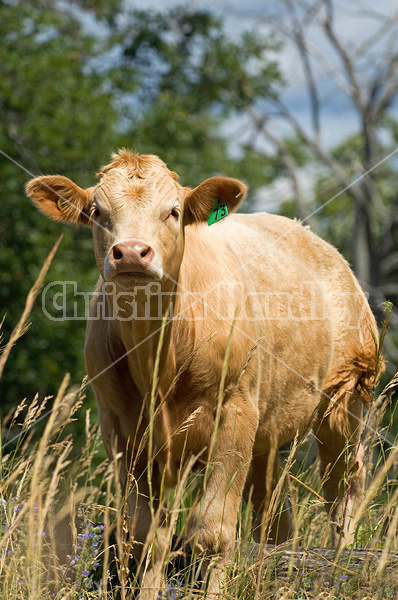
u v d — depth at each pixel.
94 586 5.98
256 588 4.67
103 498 7.70
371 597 4.78
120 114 28.52
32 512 4.38
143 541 6.02
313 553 5.61
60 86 23.25
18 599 4.72
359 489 7.99
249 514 5.46
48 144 22.00
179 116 29.06
